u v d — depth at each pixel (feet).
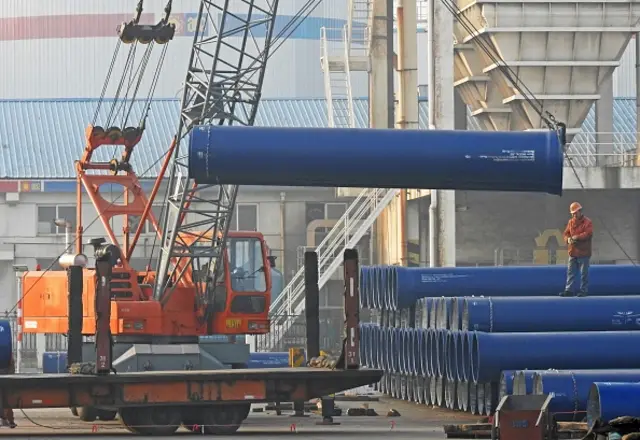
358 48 625.82
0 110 626.64
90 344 275.18
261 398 233.96
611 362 245.24
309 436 224.53
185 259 286.46
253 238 288.71
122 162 301.22
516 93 455.22
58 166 574.97
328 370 236.84
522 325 263.49
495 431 186.19
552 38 449.06
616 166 467.93
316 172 225.97
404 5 445.78
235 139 224.33
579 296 275.18
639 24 450.71
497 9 444.14
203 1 302.86
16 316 405.80
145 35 310.86
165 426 232.53
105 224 296.30
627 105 644.27
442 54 414.21
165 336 280.31
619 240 520.01
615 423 184.14
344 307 237.86
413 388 319.27
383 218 518.37
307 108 636.07
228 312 284.20
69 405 225.97
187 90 302.25
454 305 274.98
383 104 491.31
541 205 517.55
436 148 226.58
